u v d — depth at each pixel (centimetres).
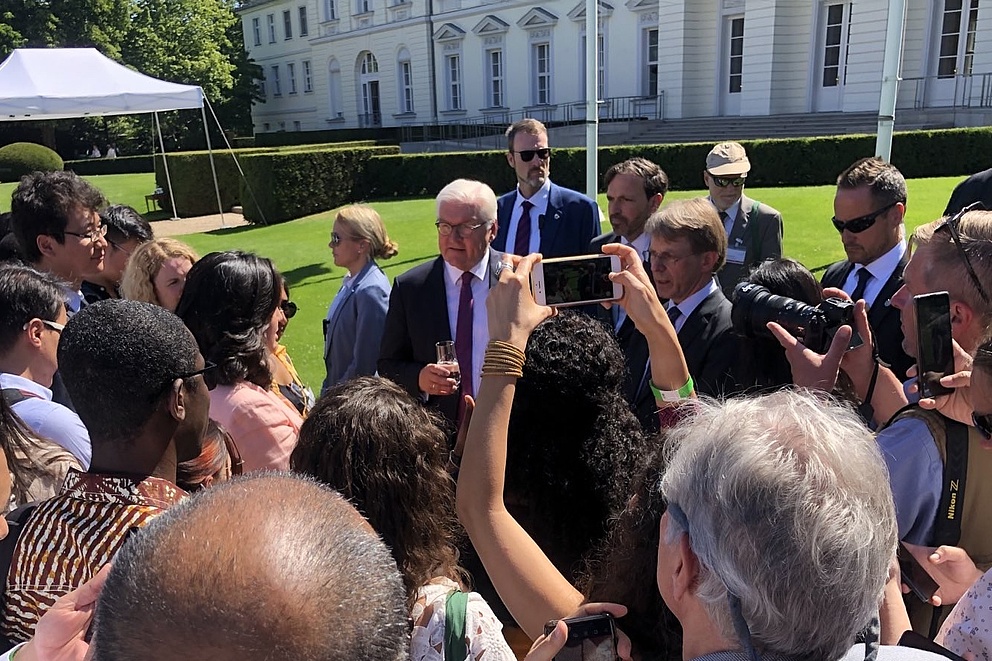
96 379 134
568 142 2398
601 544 148
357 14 3591
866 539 82
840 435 90
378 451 134
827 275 302
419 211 1408
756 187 1564
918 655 95
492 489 133
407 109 3516
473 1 3028
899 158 1483
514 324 142
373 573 73
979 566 146
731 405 98
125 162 3088
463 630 124
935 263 167
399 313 321
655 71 2536
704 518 87
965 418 147
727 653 86
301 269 978
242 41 4628
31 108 1037
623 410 166
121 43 3425
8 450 168
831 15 2070
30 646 109
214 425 183
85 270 324
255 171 1492
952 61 1880
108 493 131
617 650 106
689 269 249
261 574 66
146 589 67
